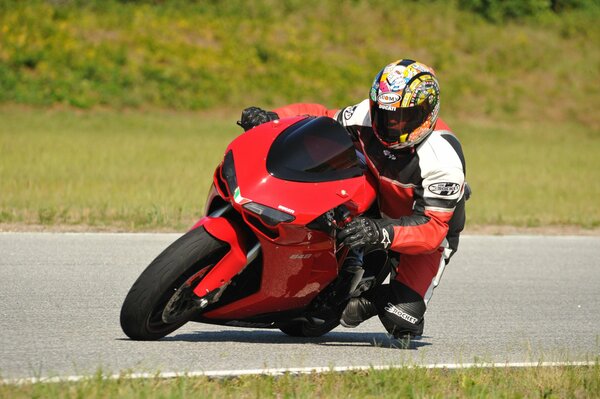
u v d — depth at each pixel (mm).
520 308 31516
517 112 134750
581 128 131375
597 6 179625
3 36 120688
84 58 121812
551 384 20562
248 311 21594
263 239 19875
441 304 31438
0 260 33188
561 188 70875
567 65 154000
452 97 135500
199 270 20250
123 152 77750
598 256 42938
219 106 120875
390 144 21453
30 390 16547
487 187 69250
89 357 20250
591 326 29406
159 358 20391
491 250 42938
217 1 148875
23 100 109812
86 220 43719
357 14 154500
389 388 18891
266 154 20516
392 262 24172
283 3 152750
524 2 171125
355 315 23578
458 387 19969
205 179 63625
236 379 18844
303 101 125625
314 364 21203
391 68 21500
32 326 23609
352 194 20844
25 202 48250
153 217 44750
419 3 165750
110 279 31266
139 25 135250
